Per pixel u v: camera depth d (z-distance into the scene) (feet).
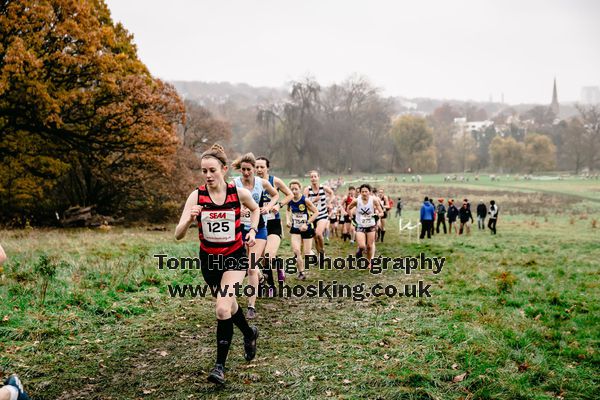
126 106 75.66
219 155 13.97
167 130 86.74
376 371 14.29
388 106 356.38
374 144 350.84
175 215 107.76
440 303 23.52
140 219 104.99
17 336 16.40
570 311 22.26
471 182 300.40
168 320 19.58
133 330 18.07
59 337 16.69
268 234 24.23
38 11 65.62
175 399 12.56
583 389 13.33
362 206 33.04
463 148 427.33
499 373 13.99
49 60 68.49
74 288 23.17
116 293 22.82
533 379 13.98
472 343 16.69
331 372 14.25
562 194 211.41
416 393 12.81
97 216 87.71
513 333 17.99
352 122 321.93
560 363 15.33
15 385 9.98
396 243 56.39
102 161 86.58
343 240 55.52
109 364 14.80
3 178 81.41
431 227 67.72
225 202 13.94
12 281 24.12
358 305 23.17
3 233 62.28
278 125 288.10
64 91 72.28
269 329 18.85
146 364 14.89
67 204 98.84
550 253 48.75
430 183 285.02
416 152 342.85
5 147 77.25
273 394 12.84
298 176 263.70
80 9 70.79
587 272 34.58
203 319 19.93
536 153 375.66
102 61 72.23
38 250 38.52
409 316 20.90
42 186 89.15
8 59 61.31
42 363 14.60
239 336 17.80
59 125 70.49
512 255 44.75
